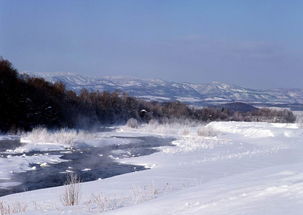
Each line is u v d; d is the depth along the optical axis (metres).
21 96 52.75
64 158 28.12
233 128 51.88
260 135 45.03
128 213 7.43
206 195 7.92
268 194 6.59
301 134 42.41
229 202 6.52
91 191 13.68
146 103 90.69
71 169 23.17
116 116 77.31
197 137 46.72
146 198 10.35
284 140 38.00
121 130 58.69
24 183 18.92
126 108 82.06
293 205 5.55
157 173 17.91
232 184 9.14
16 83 53.47
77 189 12.91
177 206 7.15
